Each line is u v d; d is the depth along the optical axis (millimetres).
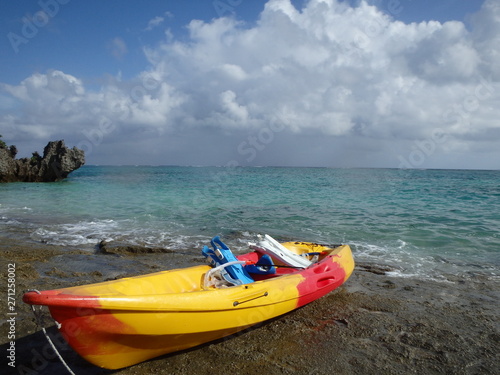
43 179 37469
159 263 8203
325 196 22344
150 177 49500
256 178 47156
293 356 4242
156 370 3926
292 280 5289
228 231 11820
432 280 7195
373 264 8234
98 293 3826
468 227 12391
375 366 4051
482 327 5062
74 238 10719
